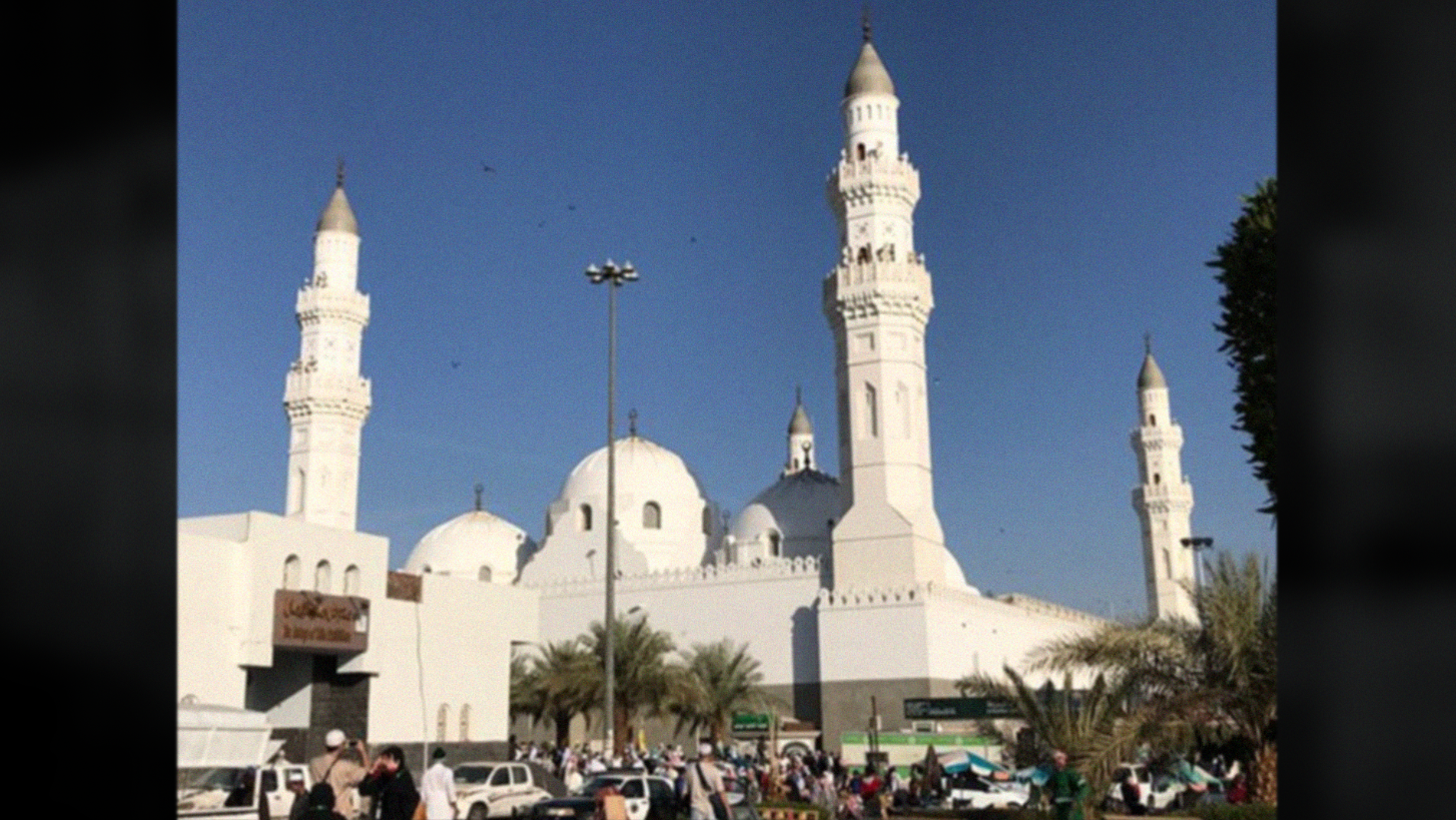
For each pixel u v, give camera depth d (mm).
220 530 40094
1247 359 22922
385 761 17141
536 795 33594
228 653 38562
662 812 29609
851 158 81188
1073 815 21266
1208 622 25609
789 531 93062
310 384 81125
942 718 60969
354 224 85250
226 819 26188
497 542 105062
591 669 62219
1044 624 90750
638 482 98250
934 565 76812
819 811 35438
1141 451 113062
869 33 83625
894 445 76250
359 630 44000
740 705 69312
